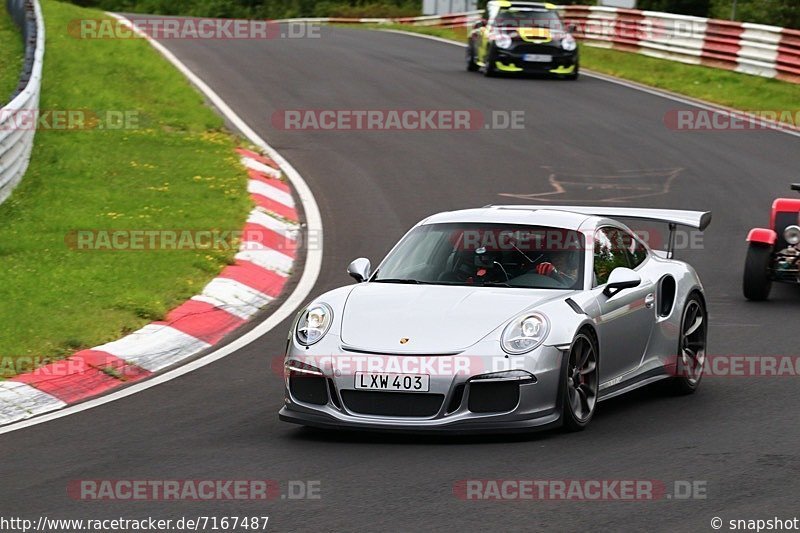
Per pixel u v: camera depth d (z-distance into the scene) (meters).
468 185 61.41
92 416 27.81
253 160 65.06
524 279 27.52
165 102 78.94
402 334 25.19
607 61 110.62
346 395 24.94
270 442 25.19
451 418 24.39
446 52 118.31
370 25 159.62
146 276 41.66
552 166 66.00
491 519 19.69
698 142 72.94
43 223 48.62
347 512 20.20
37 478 22.77
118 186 56.12
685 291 30.89
